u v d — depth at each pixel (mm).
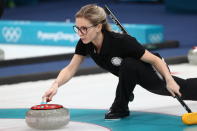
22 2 37844
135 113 9703
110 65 8914
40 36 21594
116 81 13875
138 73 8820
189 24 26500
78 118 9383
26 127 8734
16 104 11141
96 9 8359
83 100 11391
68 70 8961
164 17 29391
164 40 21094
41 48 20531
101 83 13617
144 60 8703
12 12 33250
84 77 14664
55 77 14789
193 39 22156
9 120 9375
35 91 12828
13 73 15492
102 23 8453
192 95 9102
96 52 8805
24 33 21969
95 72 15219
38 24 21656
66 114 8445
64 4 37281
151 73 8891
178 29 25016
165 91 9062
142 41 19844
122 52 8680
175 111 9875
